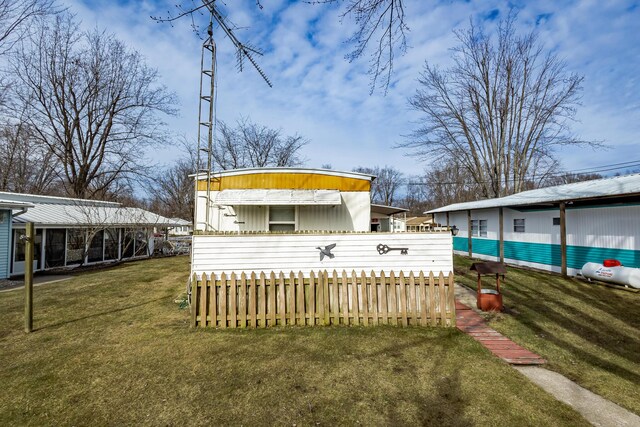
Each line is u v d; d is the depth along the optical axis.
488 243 16.84
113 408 3.33
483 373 4.20
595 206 11.00
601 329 6.25
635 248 9.74
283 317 5.92
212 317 5.84
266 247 6.08
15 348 4.90
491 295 7.33
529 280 10.97
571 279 11.12
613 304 8.05
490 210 16.73
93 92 23.91
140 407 3.36
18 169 23.28
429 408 3.38
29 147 22.73
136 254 20.09
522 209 14.40
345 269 6.17
